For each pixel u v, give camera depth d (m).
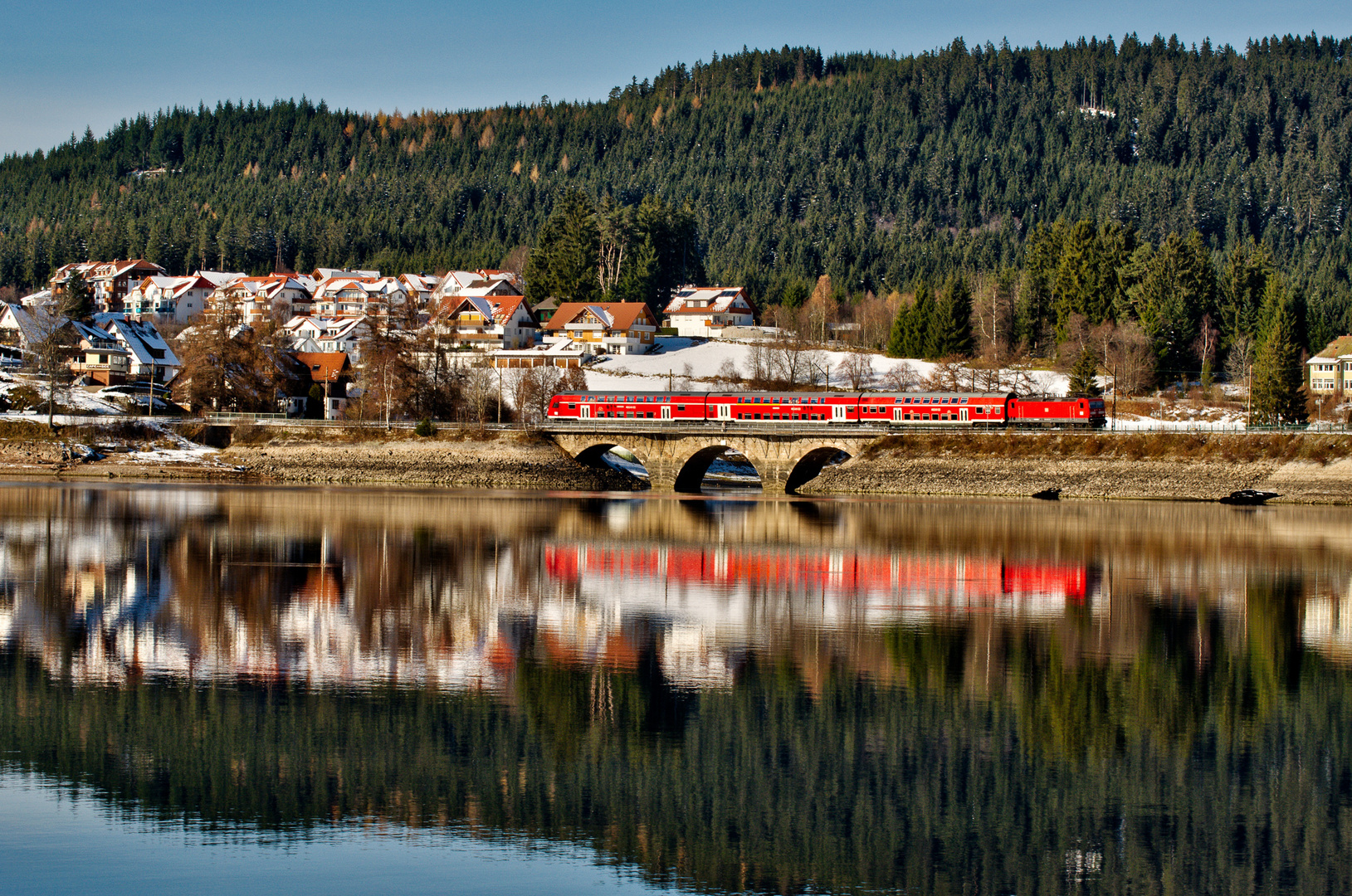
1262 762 65.75
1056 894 51.06
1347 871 53.25
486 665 83.38
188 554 130.38
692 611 103.62
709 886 50.94
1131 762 65.75
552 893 50.16
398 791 60.69
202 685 77.62
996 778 63.09
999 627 97.69
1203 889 51.69
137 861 52.38
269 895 49.25
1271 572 127.81
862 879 52.25
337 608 102.06
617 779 62.44
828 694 77.12
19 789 60.22
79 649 86.31
